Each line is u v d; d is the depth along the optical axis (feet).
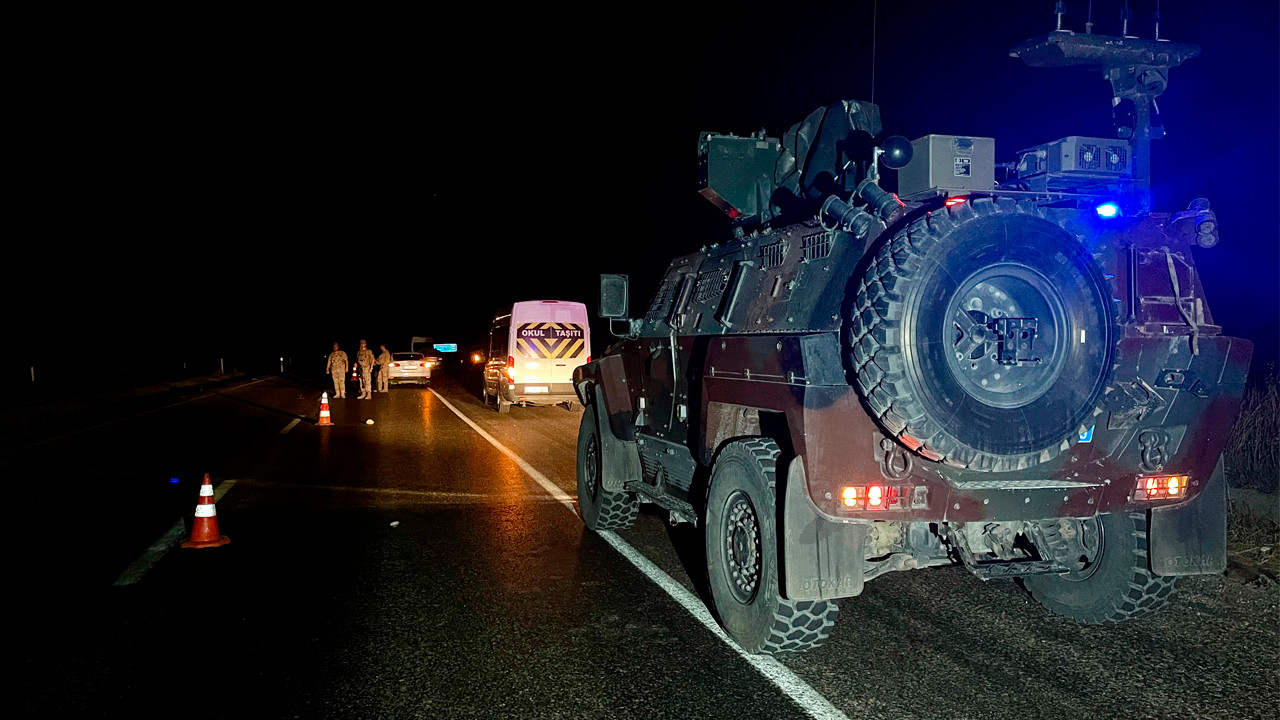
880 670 15.60
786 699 14.42
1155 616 18.26
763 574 15.81
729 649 16.71
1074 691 14.66
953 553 16.26
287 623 18.31
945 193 15.14
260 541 25.52
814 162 22.02
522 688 14.94
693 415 20.22
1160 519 16.02
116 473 38.09
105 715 13.96
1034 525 17.37
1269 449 29.09
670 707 14.14
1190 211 16.28
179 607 19.36
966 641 17.01
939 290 13.53
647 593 20.31
